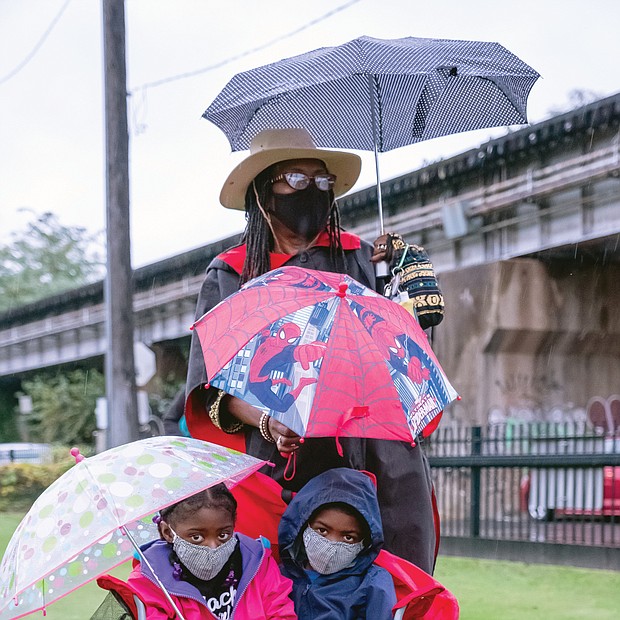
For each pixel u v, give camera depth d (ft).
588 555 32.09
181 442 10.17
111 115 39.32
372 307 10.00
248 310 9.80
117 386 39.34
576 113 57.57
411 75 12.75
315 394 9.27
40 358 127.24
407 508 10.96
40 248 203.92
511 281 67.87
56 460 85.46
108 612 10.41
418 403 9.63
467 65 12.35
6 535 40.32
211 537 9.82
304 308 9.73
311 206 11.40
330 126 12.91
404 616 10.35
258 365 9.41
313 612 10.36
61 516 9.12
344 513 10.29
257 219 11.49
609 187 58.85
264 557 10.43
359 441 11.01
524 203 63.00
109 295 39.45
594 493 33.83
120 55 39.34
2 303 196.85
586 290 69.92
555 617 23.32
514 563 33.53
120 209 39.52
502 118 13.43
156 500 9.16
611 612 23.91
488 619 23.12
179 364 104.17
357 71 11.76
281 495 10.79
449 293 69.82
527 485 40.50
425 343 10.21
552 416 69.36
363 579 10.45
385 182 68.03
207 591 10.06
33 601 10.19
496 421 67.46
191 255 91.04
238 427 10.87
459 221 64.95
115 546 10.89
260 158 11.21
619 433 42.73
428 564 11.02
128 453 9.77
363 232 71.05
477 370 68.44
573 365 70.54
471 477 37.93
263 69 12.16
